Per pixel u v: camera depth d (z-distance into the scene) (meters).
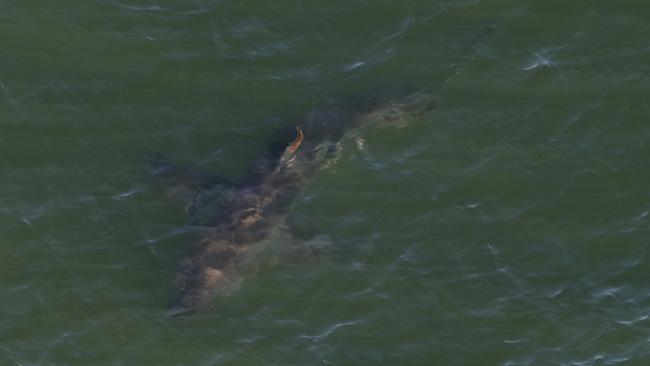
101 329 103.12
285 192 114.00
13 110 119.50
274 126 120.06
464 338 104.06
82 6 129.88
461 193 115.00
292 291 106.69
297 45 127.44
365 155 117.50
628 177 116.38
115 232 110.25
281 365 101.62
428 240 111.19
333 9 130.62
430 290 107.31
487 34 128.50
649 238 111.44
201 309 104.44
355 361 102.06
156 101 121.88
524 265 109.44
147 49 126.31
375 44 127.62
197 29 128.50
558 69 125.38
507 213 113.50
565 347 103.44
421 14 130.38
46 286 105.94
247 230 110.44
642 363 102.19
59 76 123.19
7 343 101.75
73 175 114.75
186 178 114.94
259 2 131.25
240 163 116.69
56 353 101.31
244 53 126.50
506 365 102.19
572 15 130.25
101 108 120.75
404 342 103.62
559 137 119.62
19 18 128.12
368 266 108.88
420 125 120.00
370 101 121.75
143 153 117.38
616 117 121.38
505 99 122.56
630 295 107.12
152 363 101.12
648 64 125.81
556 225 112.69
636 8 130.75
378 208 113.50
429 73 124.69
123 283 106.31
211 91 123.06
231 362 101.62
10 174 114.19
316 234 111.12
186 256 108.00
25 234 109.38
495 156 117.94
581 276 108.62
